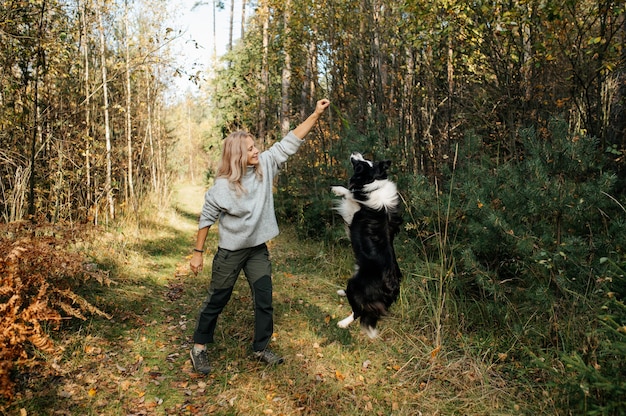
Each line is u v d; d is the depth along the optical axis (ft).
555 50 15.71
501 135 17.62
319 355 10.98
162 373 10.07
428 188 13.23
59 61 18.70
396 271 10.77
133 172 32.40
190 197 55.21
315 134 27.96
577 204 10.05
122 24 28.71
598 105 15.25
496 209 11.77
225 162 9.41
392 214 11.09
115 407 8.64
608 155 14.99
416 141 20.10
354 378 10.05
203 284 16.53
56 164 19.77
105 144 26.50
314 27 26.71
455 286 12.39
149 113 34.71
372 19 24.50
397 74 23.49
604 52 14.51
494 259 12.01
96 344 10.80
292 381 9.79
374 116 21.53
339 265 18.45
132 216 25.94
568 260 10.06
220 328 12.21
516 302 12.01
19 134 18.01
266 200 9.73
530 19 15.57
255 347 10.32
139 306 13.58
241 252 9.67
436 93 20.49
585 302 9.49
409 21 18.53
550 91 18.12
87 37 22.91
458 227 12.36
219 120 52.44
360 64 25.88
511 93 17.37
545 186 10.28
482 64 18.66
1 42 15.69
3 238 10.32
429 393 9.40
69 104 21.89
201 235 9.74
